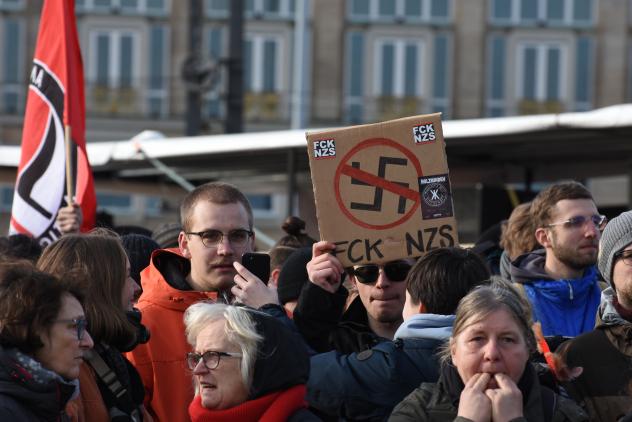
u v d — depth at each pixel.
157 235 9.82
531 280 8.18
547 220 8.20
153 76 47.19
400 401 6.19
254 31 47.47
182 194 18.25
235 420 5.74
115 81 47.16
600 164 15.91
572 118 11.76
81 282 6.16
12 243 8.32
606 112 11.50
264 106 47.41
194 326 5.91
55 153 9.84
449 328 6.20
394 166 6.59
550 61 47.81
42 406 5.48
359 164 6.60
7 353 5.50
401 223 6.57
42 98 9.91
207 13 47.47
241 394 5.79
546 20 47.72
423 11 47.66
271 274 8.77
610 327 6.64
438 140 6.58
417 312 6.36
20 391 5.43
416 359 6.20
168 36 47.28
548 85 47.84
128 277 6.49
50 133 9.87
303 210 16.83
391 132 6.59
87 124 47.00
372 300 6.85
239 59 29.17
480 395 5.46
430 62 47.50
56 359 5.58
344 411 6.30
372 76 47.47
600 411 6.52
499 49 47.84
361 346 6.75
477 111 47.59
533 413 5.61
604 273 6.80
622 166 16.05
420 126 6.59
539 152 14.73
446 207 6.55
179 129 47.12
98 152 15.64
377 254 6.56
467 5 47.50
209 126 36.62
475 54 47.50
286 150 14.41
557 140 13.38
